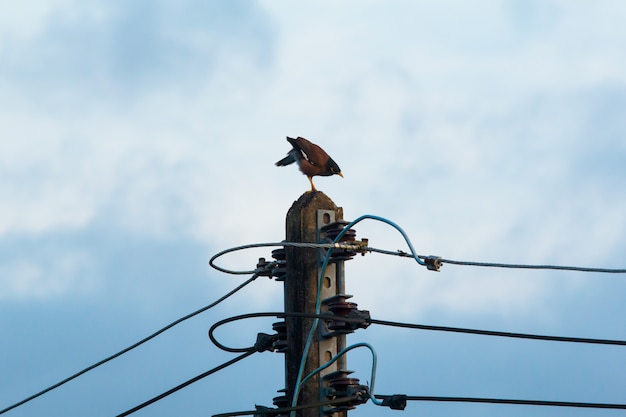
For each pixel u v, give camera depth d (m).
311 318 14.12
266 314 14.09
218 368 15.16
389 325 14.28
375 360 13.58
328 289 14.26
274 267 15.08
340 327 13.98
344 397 13.80
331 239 14.23
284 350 14.53
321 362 14.04
